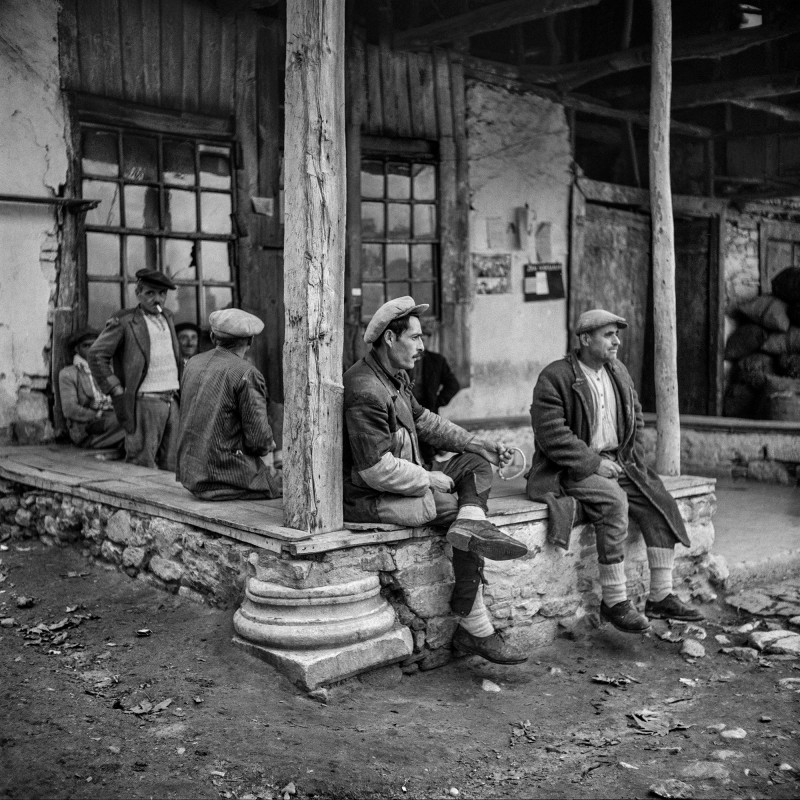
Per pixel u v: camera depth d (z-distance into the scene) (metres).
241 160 8.22
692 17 10.79
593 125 11.19
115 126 7.55
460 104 9.48
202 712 3.70
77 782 3.14
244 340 5.05
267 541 4.20
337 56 4.11
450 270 9.52
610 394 5.08
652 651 4.95
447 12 9.57
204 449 4.93
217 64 8.05
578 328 5.04
